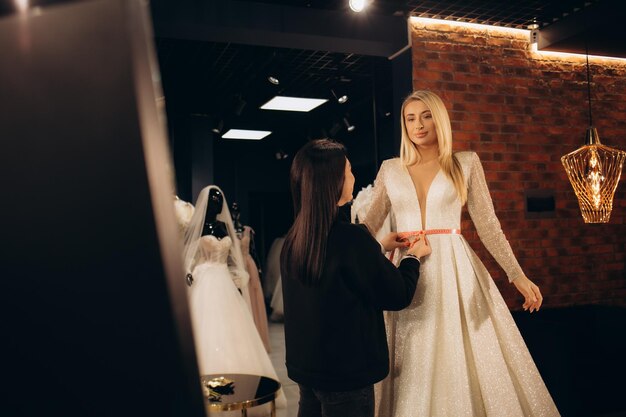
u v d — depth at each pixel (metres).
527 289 2.21
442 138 2.22
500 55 4.74
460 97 4.61
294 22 4.14
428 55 4.55
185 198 9.49
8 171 0.27
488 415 2.05
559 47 4.66
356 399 1.59
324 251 1.60
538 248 4.77
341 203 1.73
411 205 2.24
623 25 4.10
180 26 3.94
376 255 1.62
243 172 11.85
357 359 1.58
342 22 4.28
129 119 0.27
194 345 0.28
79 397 0.27
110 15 0.27
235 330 4.00
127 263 0.27
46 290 0.27
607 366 3.71
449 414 2.01
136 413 0.28
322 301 1.59
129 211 0.27
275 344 7.07
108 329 0.27
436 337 2.09
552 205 4.81
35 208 0.27
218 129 8.77
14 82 0.27
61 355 0.27
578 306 4.68
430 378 2.03
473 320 2.15
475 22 4.65
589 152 4.75
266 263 11.20
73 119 0.27
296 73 6.62
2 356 0.27
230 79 6.84
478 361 2.10
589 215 4.51
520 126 4.76
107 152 0.27
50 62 0.27
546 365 3.82
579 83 4.96
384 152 6.24
